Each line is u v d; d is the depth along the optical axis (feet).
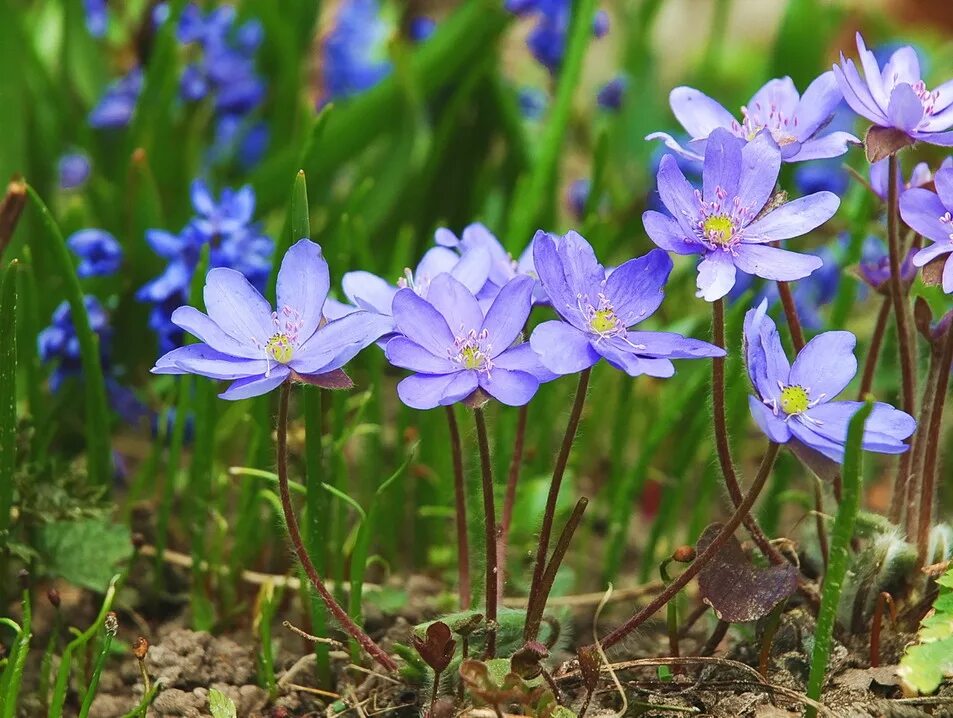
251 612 1.60
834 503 1.49
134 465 1.80
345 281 1.42
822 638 1.34
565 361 1.30
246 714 1.47
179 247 1.62
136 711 1.40
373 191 1.95
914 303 1.44
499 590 1.46
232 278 1.34
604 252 1.75
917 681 1.32
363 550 1.48
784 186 1.87
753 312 1.32
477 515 1.60
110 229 1.85
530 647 1.34
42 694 1.48
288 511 1.37
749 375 1.31
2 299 1.43
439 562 1.65
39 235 1.75
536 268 1.31
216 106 1.99
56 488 1.54
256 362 1.33
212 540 1.65
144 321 1.77
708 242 1.34
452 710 1.39
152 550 1.63
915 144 1.36
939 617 1.34
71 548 1.55
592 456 1.85
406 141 1.94
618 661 1.49
